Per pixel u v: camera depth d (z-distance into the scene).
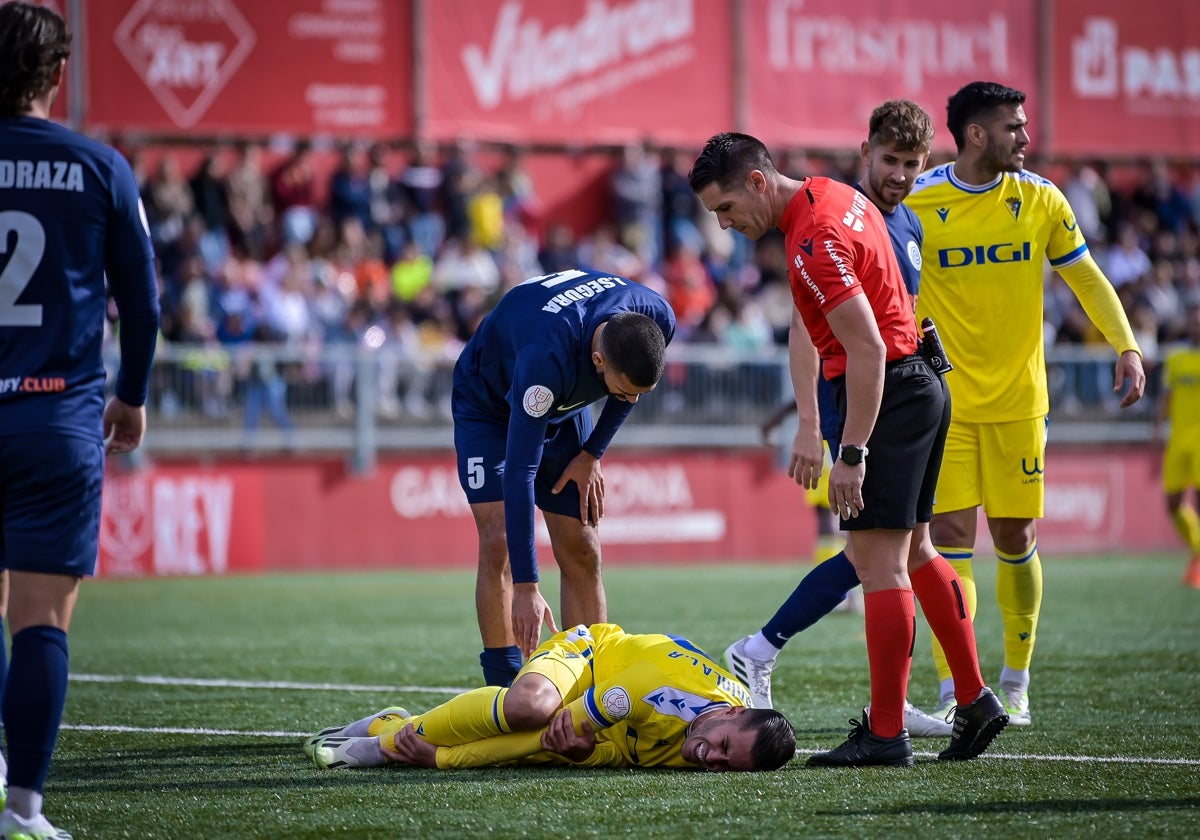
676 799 14.66
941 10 71.62
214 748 18.36
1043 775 15.89
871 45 70.38
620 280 18.34
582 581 19.36
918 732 19.19
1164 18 75.75
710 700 16.42
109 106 58.81
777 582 46.41
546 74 65.44
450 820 13.92
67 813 14.51
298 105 61.56
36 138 13.31
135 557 49.44
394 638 31.50
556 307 17.47
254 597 41.50
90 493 13.38
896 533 16.38
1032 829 13.34
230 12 60.38
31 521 13.18
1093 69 74.56
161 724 20.36
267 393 51.84
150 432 50.06
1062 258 21.03
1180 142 76.19
